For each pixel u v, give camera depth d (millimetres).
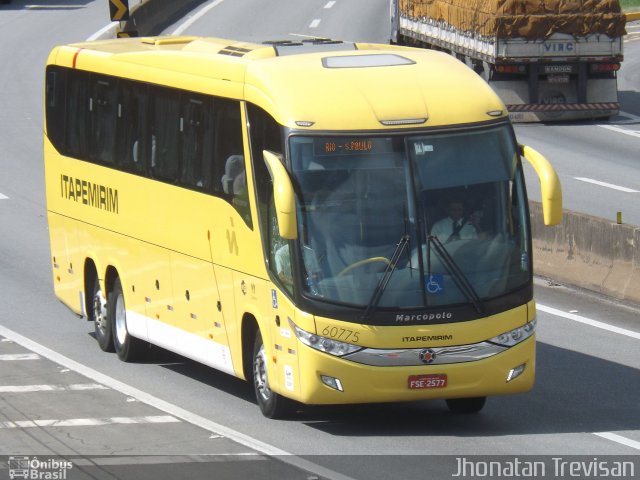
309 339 40688
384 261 40719
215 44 50656
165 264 50312
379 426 43531
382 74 43312
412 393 40781
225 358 46781
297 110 41656
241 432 42656
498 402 46750
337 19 179750
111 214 54500
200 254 47719
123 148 53375
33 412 45562
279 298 42156
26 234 81438
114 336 55406
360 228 40938
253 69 44344
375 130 41406
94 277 57469
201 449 40281
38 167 101375
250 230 44094
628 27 178625
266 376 44156
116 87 53906
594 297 63594
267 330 43281
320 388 40750
